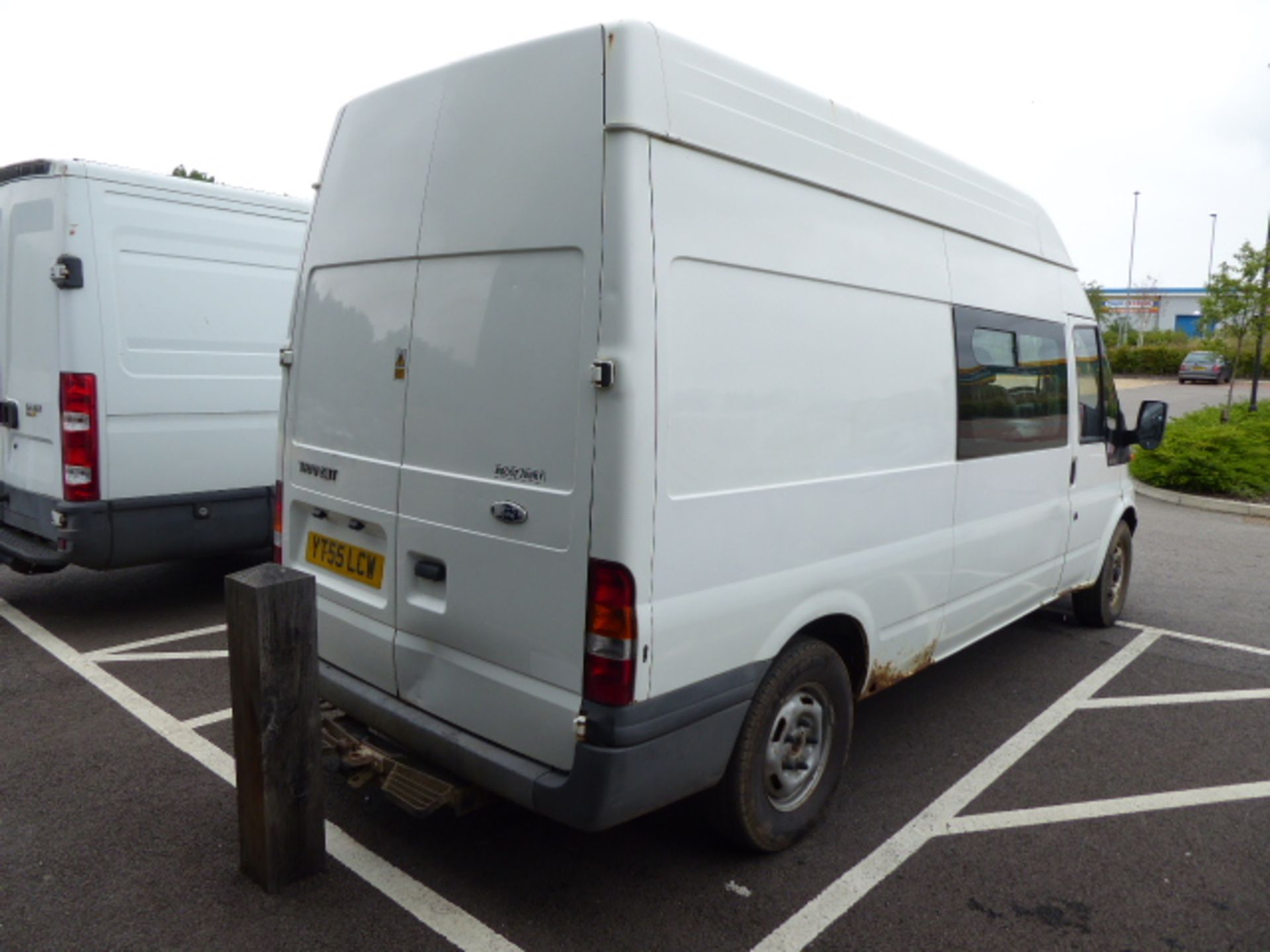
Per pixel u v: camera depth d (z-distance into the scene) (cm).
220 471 593
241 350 599
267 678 284
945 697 498
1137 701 496
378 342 324
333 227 350
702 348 274
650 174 259
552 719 271
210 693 465
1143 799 386
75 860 315
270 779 291
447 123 303
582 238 260
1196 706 492
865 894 311
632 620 256
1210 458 1199
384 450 321
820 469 324
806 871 324
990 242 435
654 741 267
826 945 284
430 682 308
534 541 272
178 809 351
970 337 413
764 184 298
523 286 275
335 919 287
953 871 328
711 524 279
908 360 369
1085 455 543
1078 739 446
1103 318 4622
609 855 330
